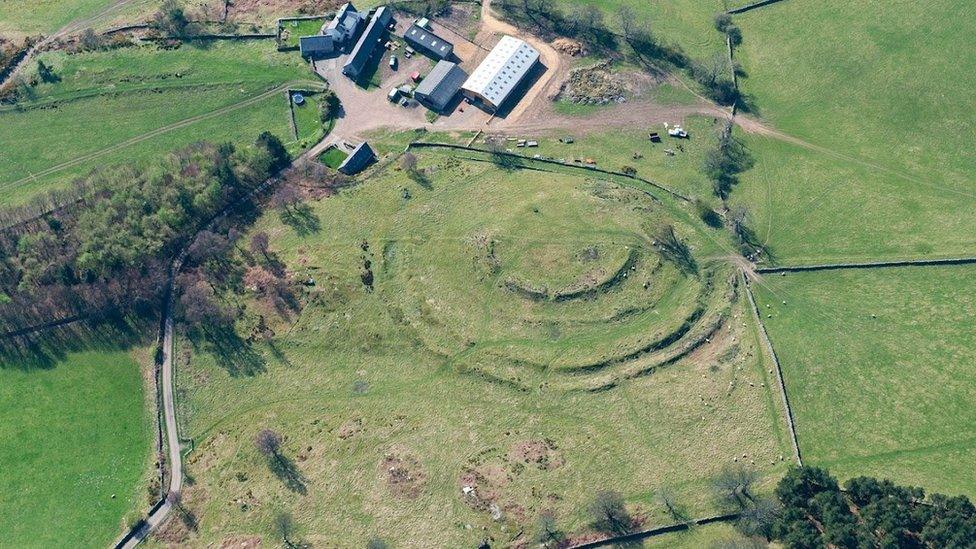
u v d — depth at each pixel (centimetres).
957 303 13825
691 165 16000
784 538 11200
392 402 13312
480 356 13588
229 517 12400
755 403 12888
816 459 12388
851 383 13100
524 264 14325
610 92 17125
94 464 13250
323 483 12550
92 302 14450
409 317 14050
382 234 15038
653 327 13700
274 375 13750
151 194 15212
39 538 12662
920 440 12481
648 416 12850
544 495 12156
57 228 14912
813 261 14525
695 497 12012
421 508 12194
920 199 15200
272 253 14912
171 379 13850
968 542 10544
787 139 16362
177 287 14600
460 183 15750
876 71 17100
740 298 14100
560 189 15450
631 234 14588
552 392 13175
